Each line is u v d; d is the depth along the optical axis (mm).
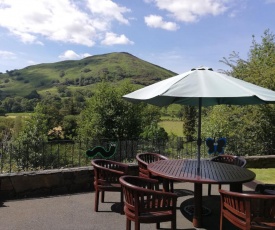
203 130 11859
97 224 4285
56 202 5238
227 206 3512
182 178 4016
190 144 8141
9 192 5449
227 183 3896
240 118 11055
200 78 3723
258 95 3383
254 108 10633
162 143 7855
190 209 4969
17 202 5195
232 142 9992
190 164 5027
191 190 6211
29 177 5598
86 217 4543
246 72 11797
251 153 10094
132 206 3463
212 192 6078
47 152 6781
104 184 4754
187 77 3795
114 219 4480
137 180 3928
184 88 3404
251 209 3229
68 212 4746
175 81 3746
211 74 3918
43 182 5719
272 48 12367
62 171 5883
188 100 5766
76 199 5426
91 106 19266
